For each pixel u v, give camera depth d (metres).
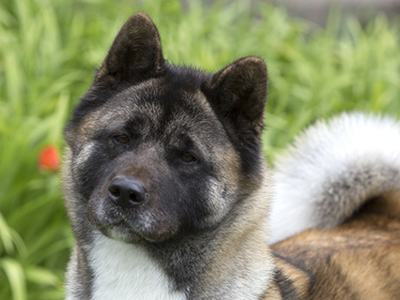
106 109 5.99
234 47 13.57
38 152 9.24
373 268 7.04
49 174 9.11
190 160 5.87
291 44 14.26
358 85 13.41
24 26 12.14
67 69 12.10
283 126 11.77
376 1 17.80
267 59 13.32
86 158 5.91
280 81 13.02
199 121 5.89
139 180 5.45
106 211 5.53
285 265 6.70
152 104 5.86
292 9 17.14
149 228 5.54
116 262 5.89
